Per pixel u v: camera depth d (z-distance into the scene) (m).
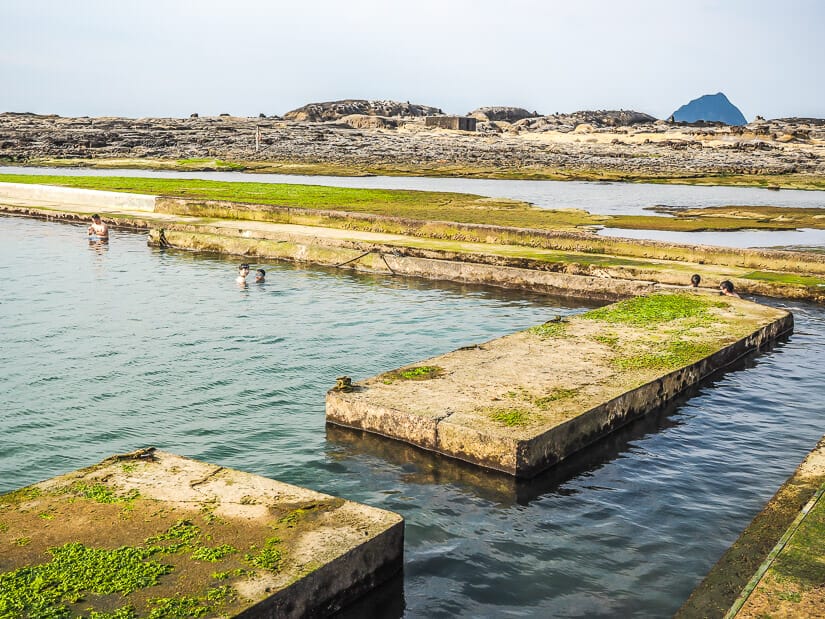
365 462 10.02
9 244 28.44
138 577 6.11
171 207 34.97
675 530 8.52
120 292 20.67
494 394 11.11
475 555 7.90
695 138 146.75
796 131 150.50
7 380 13.30
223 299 20.08
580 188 66.06
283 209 31.70
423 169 85.62
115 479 7.99
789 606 5.91
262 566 6.34
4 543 6.62
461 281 23.38
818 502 7.69
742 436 11.27
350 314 18.70
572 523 8.60
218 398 12.56
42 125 132.38
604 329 15.13
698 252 23.98
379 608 6.91
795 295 20.77
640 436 11.13
